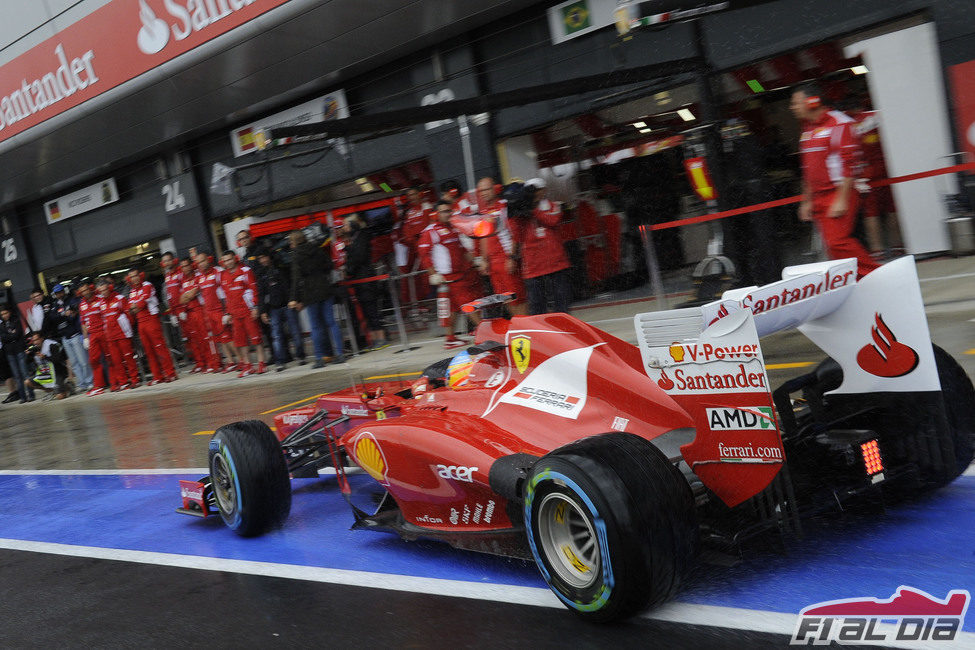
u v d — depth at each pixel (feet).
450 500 13.00
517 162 38.04
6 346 59.93
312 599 13.21
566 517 10.69
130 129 49.75
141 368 55.06
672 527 9.84
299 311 43.29
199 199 53.11
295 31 38.70
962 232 24.75
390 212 43.98
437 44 39.81
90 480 26.86
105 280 53.57
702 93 32.27
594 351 12.63
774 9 30.30
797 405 13.56
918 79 28.25
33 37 47.42
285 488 16.74
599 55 34.94
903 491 12.68
